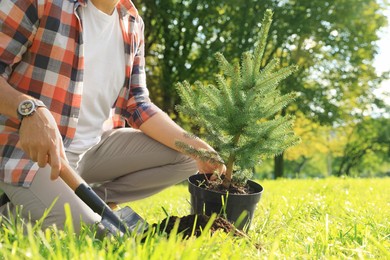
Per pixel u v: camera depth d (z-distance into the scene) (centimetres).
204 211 256
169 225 225
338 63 1938
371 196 509
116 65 273
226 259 172
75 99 247
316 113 1928
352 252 212
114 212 218
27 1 229
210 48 1677
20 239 177
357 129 2528
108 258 162
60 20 239
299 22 1730
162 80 1669
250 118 252
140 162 296
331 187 666
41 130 204
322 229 264
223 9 1753
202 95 270
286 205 375
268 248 226
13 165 229
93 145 271
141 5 1659
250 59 258
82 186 206
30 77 241
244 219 255
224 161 267
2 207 243
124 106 291
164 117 293
